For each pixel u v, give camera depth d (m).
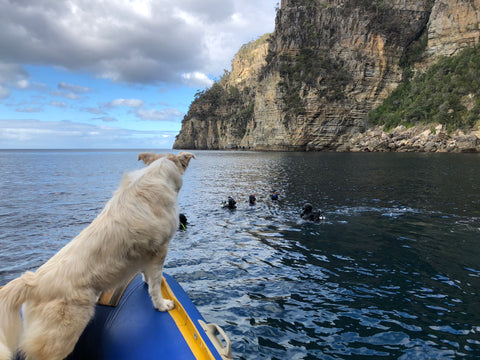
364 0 96.62
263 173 31.56
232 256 8.09
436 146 71.81
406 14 97.75
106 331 2.72
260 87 106.06
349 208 13.86
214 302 5.72
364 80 93.50
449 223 11.13
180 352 2.49
